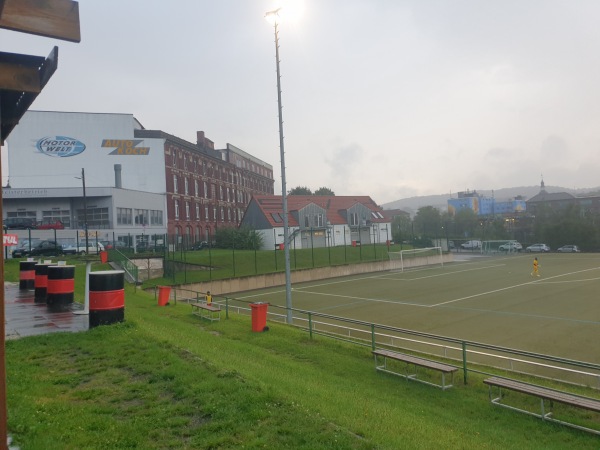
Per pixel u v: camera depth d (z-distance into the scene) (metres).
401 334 19.00
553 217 81.62
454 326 20.42
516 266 51.94
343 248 57.91
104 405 6.39
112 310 11.00
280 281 42.38
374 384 10.85
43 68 4.60
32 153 56.78
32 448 4.72
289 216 66.56
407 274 47.59
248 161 97.38
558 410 9.43
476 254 75.69
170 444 5.17
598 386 10.98
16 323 11.78
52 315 12.98
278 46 20.19
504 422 8.81
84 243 43.56
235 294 36.66
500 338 17.67
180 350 9.09
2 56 4.45
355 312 25.53
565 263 53.00
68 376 7.49
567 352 15.30
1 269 3.65
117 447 5.05
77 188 51.69
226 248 61.19
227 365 8.60
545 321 20.78
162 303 22.14
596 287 32.22
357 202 73.94
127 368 8.05
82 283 26.22
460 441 6.86
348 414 6.89
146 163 60.75
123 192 53.88
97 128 59.09
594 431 8.23
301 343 14.66
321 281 44.00
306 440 5.29
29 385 6.94
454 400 9.95
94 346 9.22
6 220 47.94
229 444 5.19
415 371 11.87
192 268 42.53
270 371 9.59
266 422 5.77
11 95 5.18
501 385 9.43
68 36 4.23
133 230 55.06
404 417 7.71
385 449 5.28
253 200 66.38
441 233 98.62
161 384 7.20
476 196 164.88
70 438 5.14
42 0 4.13
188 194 68.56
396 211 157.00
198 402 6.41
